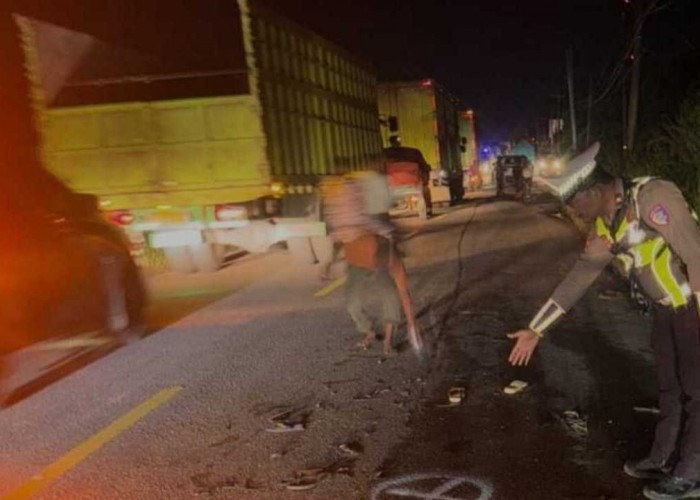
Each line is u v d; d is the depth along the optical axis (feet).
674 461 13.01
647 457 13.71
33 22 31.40
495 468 14.46
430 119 87.10
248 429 17.44
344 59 50.65
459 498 13.39
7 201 21.07
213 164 37.29
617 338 22.75
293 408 18.63
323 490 14.11
